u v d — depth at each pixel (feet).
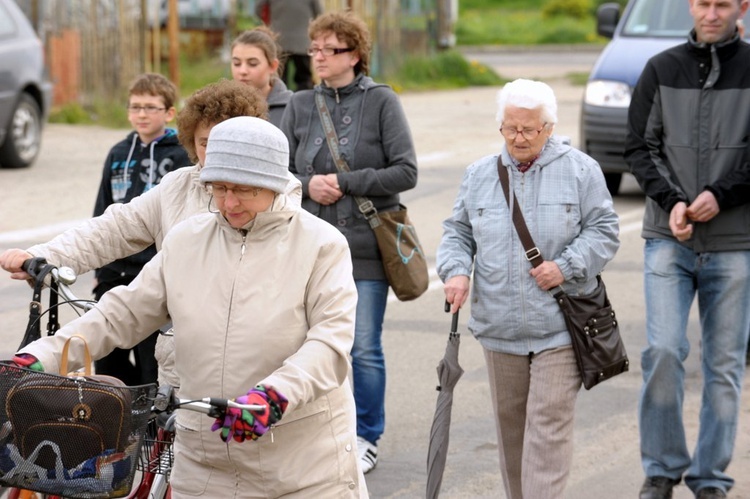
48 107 130.52
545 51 365.40
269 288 30.58
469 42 382.63
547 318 40.78
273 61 54.39
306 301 30.78
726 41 43.98
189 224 31.76
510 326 41.22
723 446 45.91
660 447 46.44
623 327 72.33
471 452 54.13
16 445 28.68
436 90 233.55
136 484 41.14
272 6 144.25
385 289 51.44
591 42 381.19
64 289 34.68
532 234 40.81
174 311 31.14
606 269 86.17
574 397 41.24
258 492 31.14
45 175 122.62
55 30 169.37
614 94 106.42
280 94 54.85
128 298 31.68
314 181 49.93
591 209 40.98
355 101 50.80
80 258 37.09
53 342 30.91
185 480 31.83
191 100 37.04
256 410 27.76
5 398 28.55
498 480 51.03
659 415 45.93
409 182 50.21
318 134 50.85
